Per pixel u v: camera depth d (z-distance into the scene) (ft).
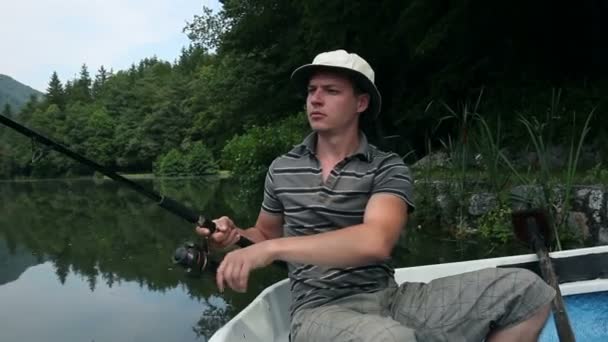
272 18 44.16
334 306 5.08
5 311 12.44
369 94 5.52
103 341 10.29
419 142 35.68
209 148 156.15
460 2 26.37
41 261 18.61
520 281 4.86
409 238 18.99
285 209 5.54
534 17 27.63
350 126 5.43
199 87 173.58
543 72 28.09
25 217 36.19
